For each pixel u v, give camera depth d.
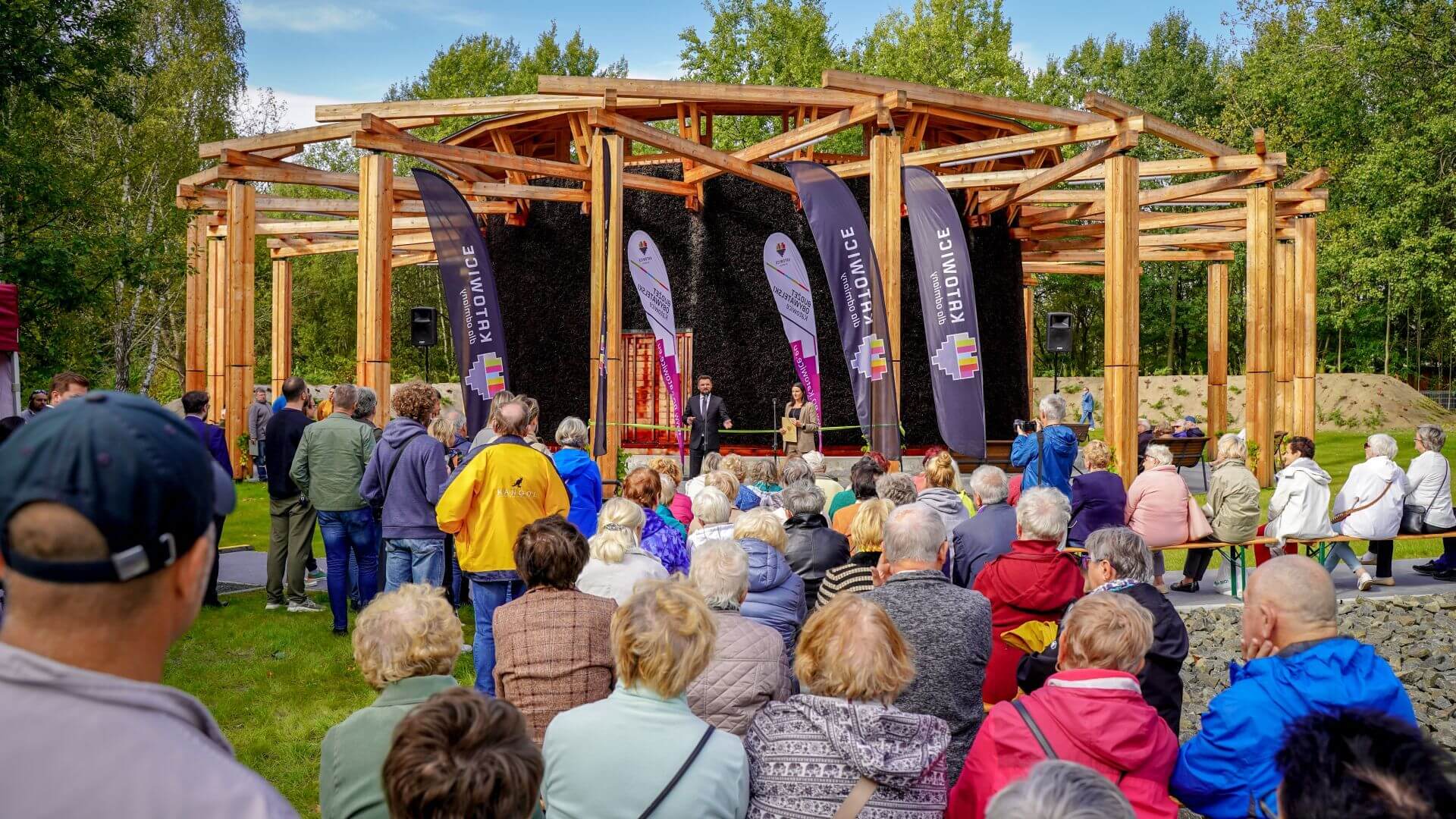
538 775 2.26
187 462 1.34
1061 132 15.01
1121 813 1.83
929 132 21.33
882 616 3.32
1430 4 28.94
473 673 7.87
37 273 21.78
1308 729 1.88
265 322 46.06
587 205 19.12
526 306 21.19
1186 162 18.70
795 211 19.44
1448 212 29.27
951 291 14.09
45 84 23.19
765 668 3.99
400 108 15.81
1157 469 10.19
